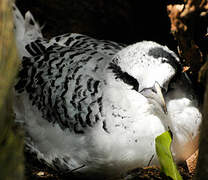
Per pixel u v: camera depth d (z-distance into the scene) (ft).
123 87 22.39
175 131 23.20
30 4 38.93
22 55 28.09
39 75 25.48
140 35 38.73
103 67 23.91
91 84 23.20
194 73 27.86
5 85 14.88
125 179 23.84
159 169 23.50
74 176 25.53
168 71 20.68
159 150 21.03
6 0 14.70
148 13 38.04
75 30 38.91
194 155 25.66
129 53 21.79
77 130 23.26
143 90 20.90
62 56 25.57
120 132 22.34
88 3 39.78
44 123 25.26
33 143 26.40
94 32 39.50
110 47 27.40
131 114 22.21
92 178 25.30
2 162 14.94
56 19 38.88
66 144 24.06
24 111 26.50
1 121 14.69
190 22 26.30
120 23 39.86
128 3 39.75
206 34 25.98
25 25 29.96
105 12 39.99
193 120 23.41
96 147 22.84
